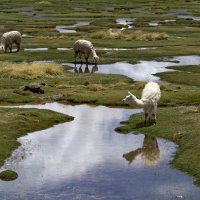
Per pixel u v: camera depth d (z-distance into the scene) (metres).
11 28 156.50
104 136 55.12
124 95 71.69
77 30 157.00
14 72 84.06
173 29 156.12
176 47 119.50
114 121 61.06
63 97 71.81
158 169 45.53
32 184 42.50
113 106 68.50
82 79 84.38
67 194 40.62
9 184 42.53
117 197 40.00
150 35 132.25
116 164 46.84
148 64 100.50
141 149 50.88
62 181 43.12
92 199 39.72
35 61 102.19
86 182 42.88
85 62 101.88
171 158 48.28
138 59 105.88
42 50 111.81
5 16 194.75
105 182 42.84
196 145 49.75
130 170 45.34
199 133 52.72
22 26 163.50
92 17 197.62
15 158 48.59
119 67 97.50
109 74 88.19
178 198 39.66
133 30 151.75
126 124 59.41
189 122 57.38
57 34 143.50
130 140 53.59
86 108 67.50
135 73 91.88
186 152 48.62
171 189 41.31
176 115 60.94
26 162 47.50
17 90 73.50
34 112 62.47
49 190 41.31
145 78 87.44
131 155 49.09
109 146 51.94
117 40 130.50
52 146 51.97
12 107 66.81
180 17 199.88
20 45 121.12
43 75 85.06
